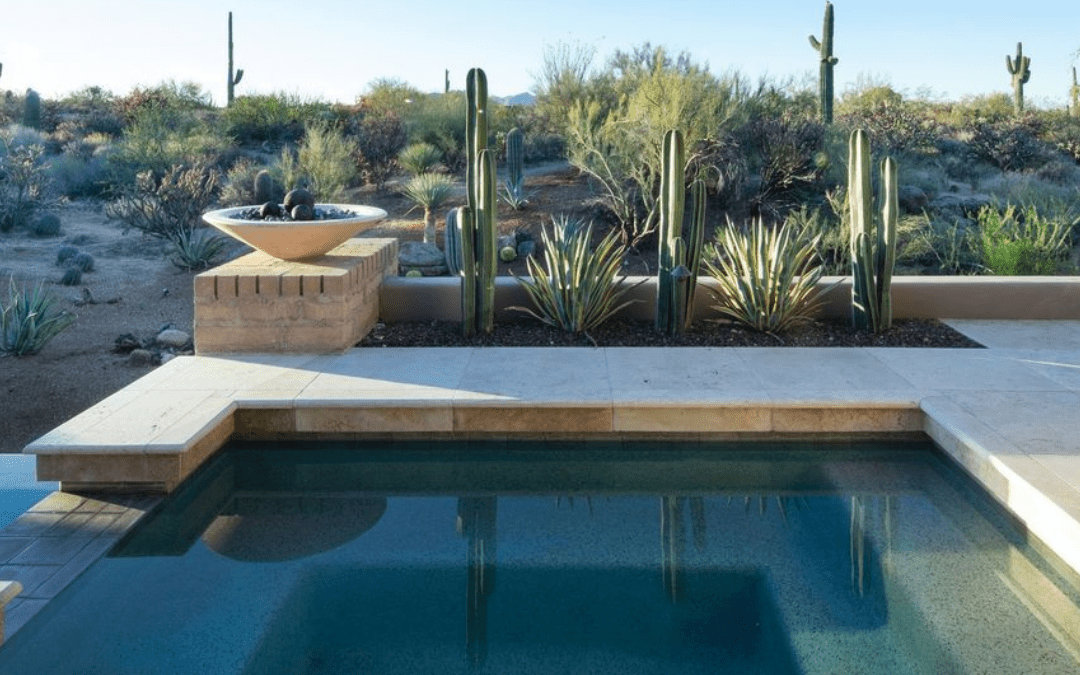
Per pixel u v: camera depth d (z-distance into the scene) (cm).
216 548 349
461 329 618
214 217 586
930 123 1634
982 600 303
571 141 1352
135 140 1697
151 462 391
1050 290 639
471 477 427
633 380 491
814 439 460
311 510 389
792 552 342
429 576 323
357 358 543
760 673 256
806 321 632
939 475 421
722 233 1020
